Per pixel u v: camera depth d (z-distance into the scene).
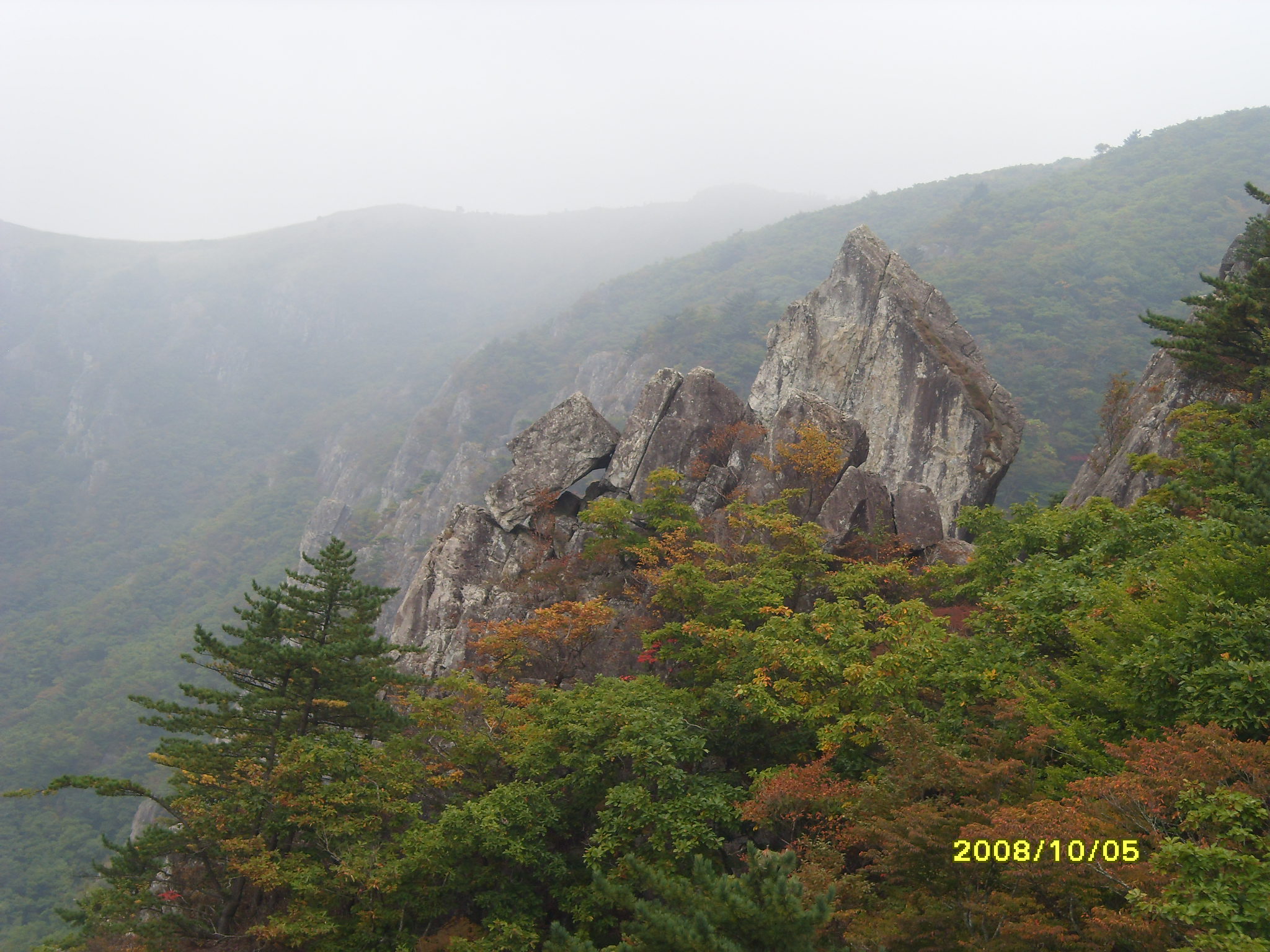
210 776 20.36
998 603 20.06
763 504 37.53
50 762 104.00
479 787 22.59
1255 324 26.55
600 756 20.70
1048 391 101.00
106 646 138.25
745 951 10.21
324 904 19.33
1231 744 11.07
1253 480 21.05
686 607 28.69
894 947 11.44
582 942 10.60
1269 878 9.17
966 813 11.55
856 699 18.62
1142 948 9.88
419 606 38.41
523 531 39.94
